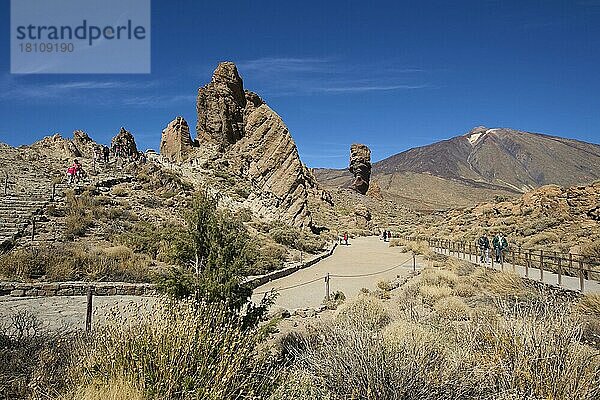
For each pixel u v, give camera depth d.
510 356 6.15
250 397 5.21
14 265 17.45
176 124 77.75
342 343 6.67
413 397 5.61
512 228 41.50
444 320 10.02
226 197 49.38
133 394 4.82
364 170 134.12
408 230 82.94
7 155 45.00
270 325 8.00
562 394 5.49
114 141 69.62
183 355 5.25
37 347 7.07
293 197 59.56
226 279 8.24
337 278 25.52
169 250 8.80
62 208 28.12
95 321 11.03
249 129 69.50
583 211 39.41
